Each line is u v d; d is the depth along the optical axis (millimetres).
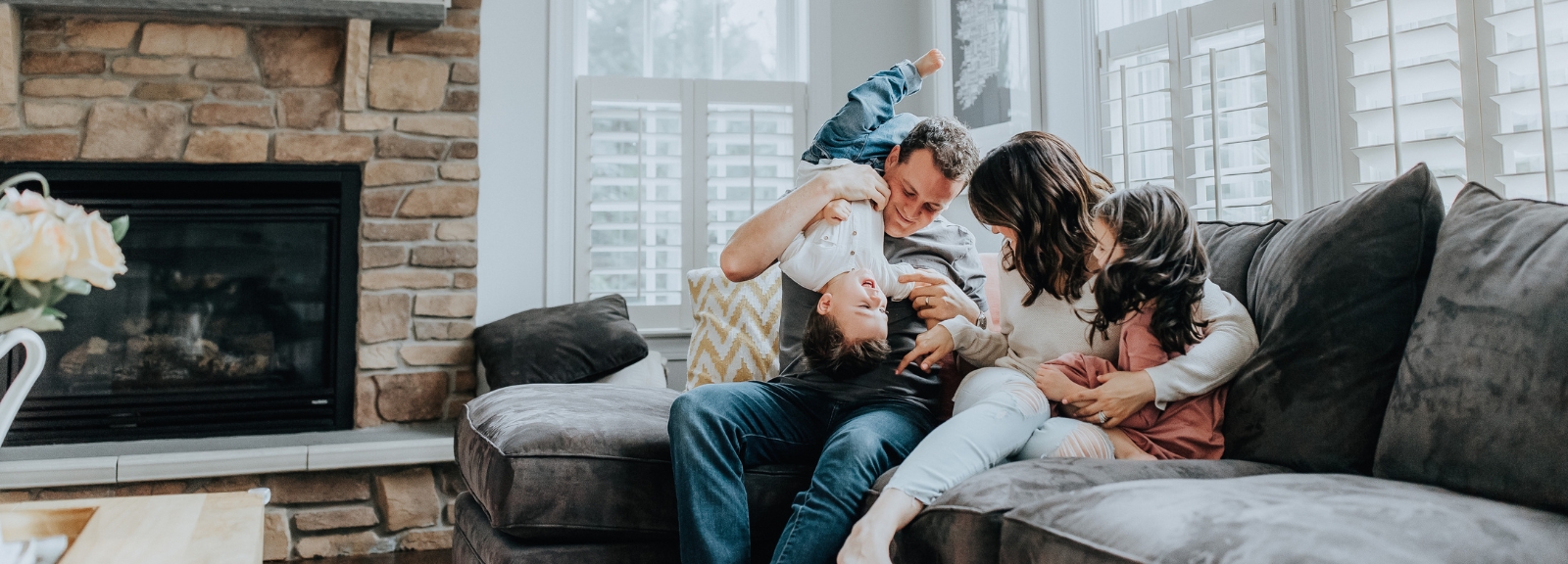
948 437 1188
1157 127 2307
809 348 1429
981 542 1003
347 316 2803
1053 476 1083
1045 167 1348
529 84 3041
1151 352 1269
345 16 2707
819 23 3322
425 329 2846
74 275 1028
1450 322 1034
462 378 2869
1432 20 1703
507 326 2748
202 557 1048
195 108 2686
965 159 1465
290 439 2619
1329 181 1801
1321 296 1194
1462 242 1092
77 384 2600
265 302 2752
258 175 2742
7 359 2541
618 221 3156
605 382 2654
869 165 1549
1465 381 981
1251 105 1938
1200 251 1280
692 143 3197
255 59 2746
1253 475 1129
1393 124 1650
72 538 1193
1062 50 2521
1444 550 728
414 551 2615
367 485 2615
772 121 3271
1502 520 796
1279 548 744
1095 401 1245
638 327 3145
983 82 2934
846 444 1251
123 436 2604
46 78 2605
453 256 2871
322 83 2783
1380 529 771
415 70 2850
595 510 1364
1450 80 1574
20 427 2531
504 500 1351
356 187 2818
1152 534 830
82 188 2631
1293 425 1175
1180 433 1246
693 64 3389
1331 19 1786
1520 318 946
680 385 3148
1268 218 1978
